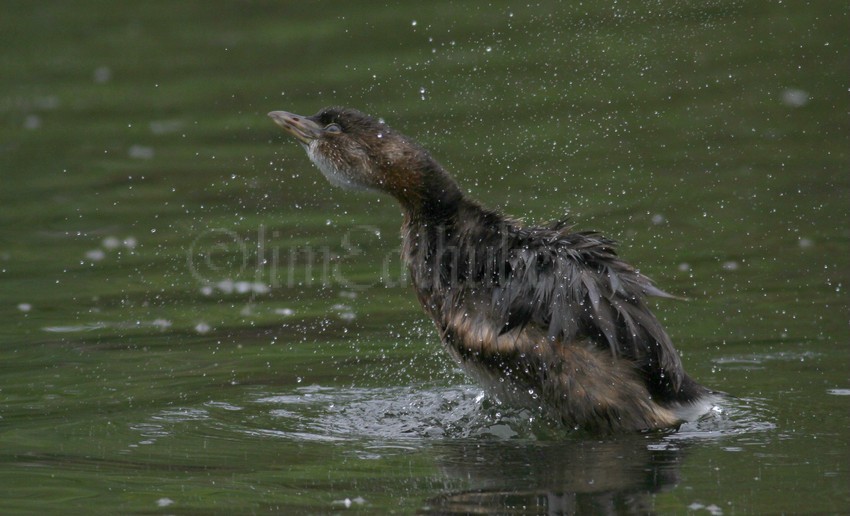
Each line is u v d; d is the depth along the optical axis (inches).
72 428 506.9
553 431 501.0
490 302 513.0
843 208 848.9
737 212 852.6
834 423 493.7
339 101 1123.9
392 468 450.0
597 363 491.8
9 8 1574.8
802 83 1129.4
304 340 645.9
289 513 400.2
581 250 514.6
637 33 1251.2
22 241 833.5
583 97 1131.9
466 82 1164.5
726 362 586.6
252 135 1087.0
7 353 621.0
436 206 561.0
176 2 1594.5
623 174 936.9
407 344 638.5
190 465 456.4
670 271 745.0
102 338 649.0
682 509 396.2
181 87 1230.9
